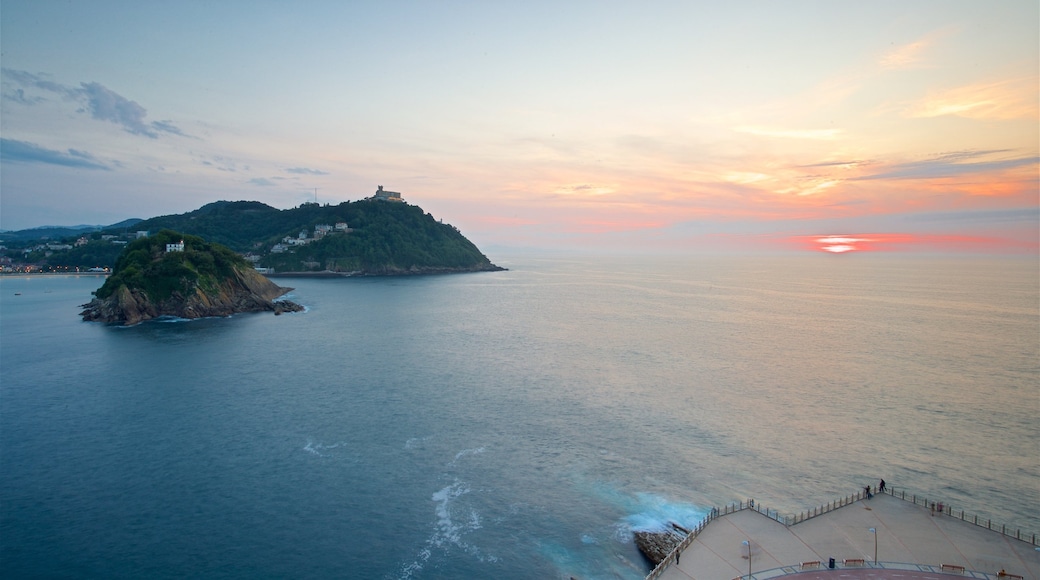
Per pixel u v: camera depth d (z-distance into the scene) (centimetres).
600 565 6006
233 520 6812
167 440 9100
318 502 7225
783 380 12600
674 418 10100
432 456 8544
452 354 15375
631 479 7800
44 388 11938
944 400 11081
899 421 9938
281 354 15388
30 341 17262
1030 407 10644
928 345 16588
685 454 8588
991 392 11612
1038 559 5412
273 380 12619
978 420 9975
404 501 7262
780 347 16350
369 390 11819
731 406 10762
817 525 6094
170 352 15638
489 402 11019
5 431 9444
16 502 7156
